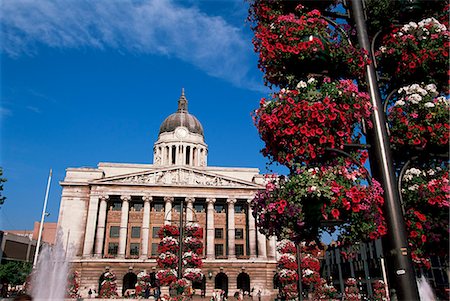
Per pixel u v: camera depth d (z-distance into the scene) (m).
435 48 6.32
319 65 6.63
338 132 6.06
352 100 6.02
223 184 81.12
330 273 79.69
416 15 6.86
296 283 34.28
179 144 105.25
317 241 6.66
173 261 38.12
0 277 52.41
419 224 5.88
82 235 75.94
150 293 62.19
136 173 79.81
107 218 79.06
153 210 80.69
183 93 122.38
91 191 77.50
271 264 76.75
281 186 6.50
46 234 97.62
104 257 73.50
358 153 6.28
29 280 53.84
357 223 5.78
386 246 5.57
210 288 72.88
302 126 6.07
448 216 5.91
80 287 69.50
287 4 7.34
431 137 6.06
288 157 6.28
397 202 5.52
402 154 6.45
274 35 6.75
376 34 6.77
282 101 6.38
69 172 81.50
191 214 79.12
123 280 75.38
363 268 64.38
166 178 80.75
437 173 6.37
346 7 7.34
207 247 76.56
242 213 82.75
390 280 5.39
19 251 70.81
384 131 5.97
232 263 75.50
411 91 6.36
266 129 6.53
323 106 6.01
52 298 52.03
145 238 75.50
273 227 6.88
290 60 6.67
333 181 5.89
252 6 7.68
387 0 6.70
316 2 7.27
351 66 6.45
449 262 6.17
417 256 6.04
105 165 86.25
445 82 6.58
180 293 32.31
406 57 6.51
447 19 6.76
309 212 6.05
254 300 65.50
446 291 7.58
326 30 6.69
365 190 5.66
